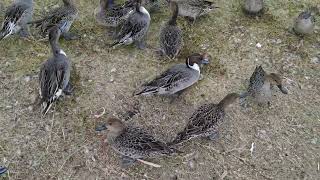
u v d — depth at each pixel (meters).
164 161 2.30
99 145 2.35
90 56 2.81
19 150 2.32
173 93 2.54
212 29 3.03
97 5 3.17
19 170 2.25
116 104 2.55
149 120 2.49
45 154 2.31
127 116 2.49
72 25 3.01
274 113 2.54
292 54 2.87
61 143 2.36
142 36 2.86
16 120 2.45
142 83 2.67
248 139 2.41
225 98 2.34
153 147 2.17
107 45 2.89
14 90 2.60
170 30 2.75
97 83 2.65
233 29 3.03
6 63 2.74
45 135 2.39
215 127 2.30
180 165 2.29
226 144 2.38
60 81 2.44
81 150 2.33
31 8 2.84
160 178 2.23
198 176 2.25
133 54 2.84
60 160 2.29
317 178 2.26
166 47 2.71
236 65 2.80
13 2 3.04
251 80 2.51
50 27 2.75
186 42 2.94
